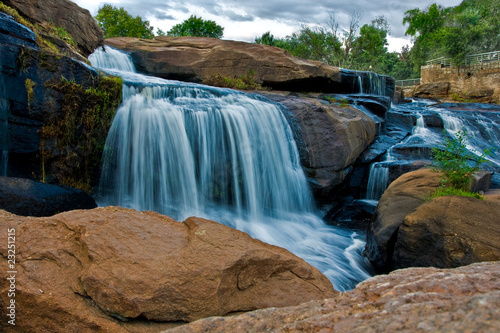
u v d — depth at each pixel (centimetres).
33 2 995
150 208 853
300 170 1114
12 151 641
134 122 836
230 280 332
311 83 1792
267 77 1758
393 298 189
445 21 4531
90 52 1299
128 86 882
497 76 3062
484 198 641
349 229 980
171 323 305
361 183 1257
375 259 676
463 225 528
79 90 729
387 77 2216
